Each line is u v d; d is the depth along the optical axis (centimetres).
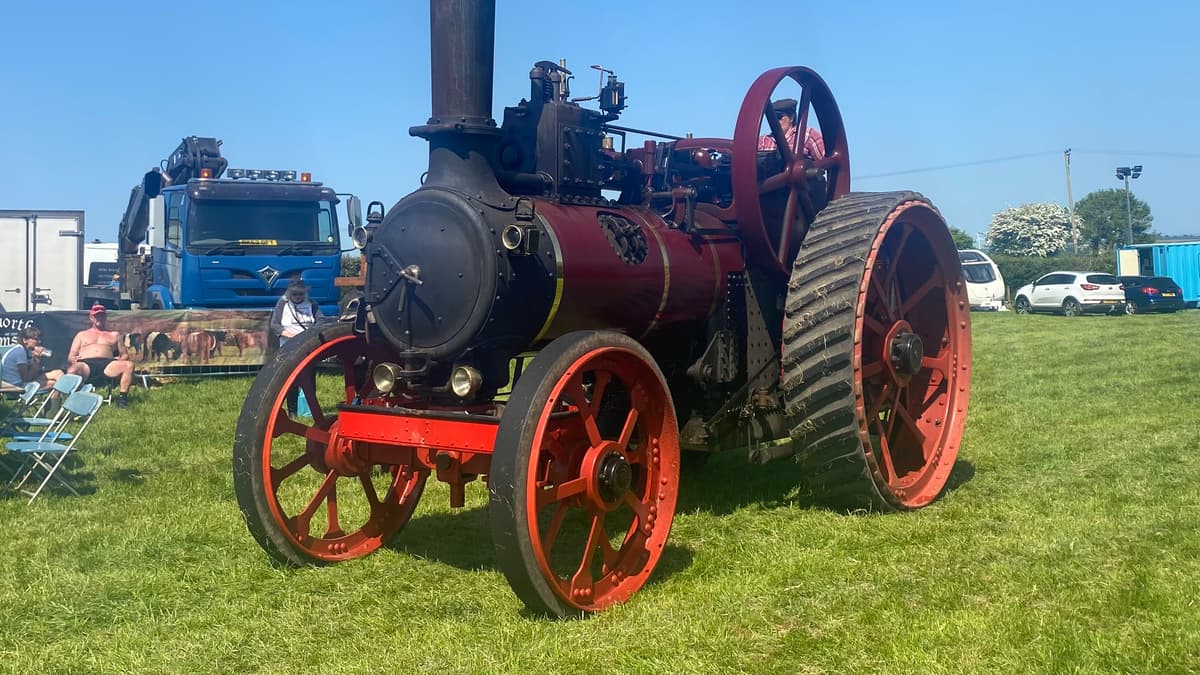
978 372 1237
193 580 458
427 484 640
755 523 531
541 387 382
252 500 451
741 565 456
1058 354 1461
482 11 450
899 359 572
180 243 1338
